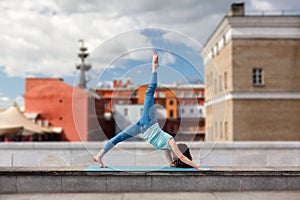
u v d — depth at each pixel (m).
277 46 23.59
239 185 5.88
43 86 33.88
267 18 23.20
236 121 23.17
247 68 23.52
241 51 23.56
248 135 23.16
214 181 5.86
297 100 23.38
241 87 23.38
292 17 23.06
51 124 33.44
